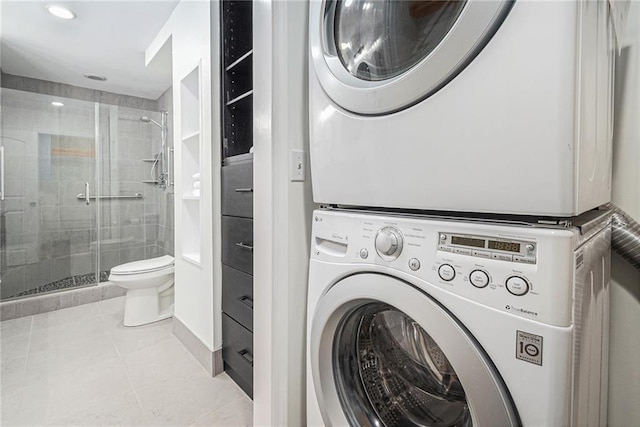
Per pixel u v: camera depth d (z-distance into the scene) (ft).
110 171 10.72
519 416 1.59
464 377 1.72
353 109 2.34
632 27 2.88
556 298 1.47
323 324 2.55
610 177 2.67
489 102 1.64
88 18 6.98
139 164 11.42
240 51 5.76
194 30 5.98
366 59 2.36
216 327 5.71
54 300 8.78
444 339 1.80
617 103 2.96
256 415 3.52
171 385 5.36
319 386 2.69
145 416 4.62
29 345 6.71
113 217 10.80
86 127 10.14
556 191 1.48
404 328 2.42
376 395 2.68
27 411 4.68
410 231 2.02
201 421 4.53
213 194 5.65
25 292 8.88
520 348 1.56
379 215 2.27
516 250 1.60
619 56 2.93
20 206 8.87
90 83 10.52
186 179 6.84
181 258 6.86
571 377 1.48
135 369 5.82
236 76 5.74
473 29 1.63
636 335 2.91
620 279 2.97
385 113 2.15
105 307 9.03
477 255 1.72
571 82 1.41
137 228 11.39
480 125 1.69
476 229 1.74
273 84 3.09
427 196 1.96
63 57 8.68
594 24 1.66
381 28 2.22
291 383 3.24
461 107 1.75
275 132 3.10
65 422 4.48
